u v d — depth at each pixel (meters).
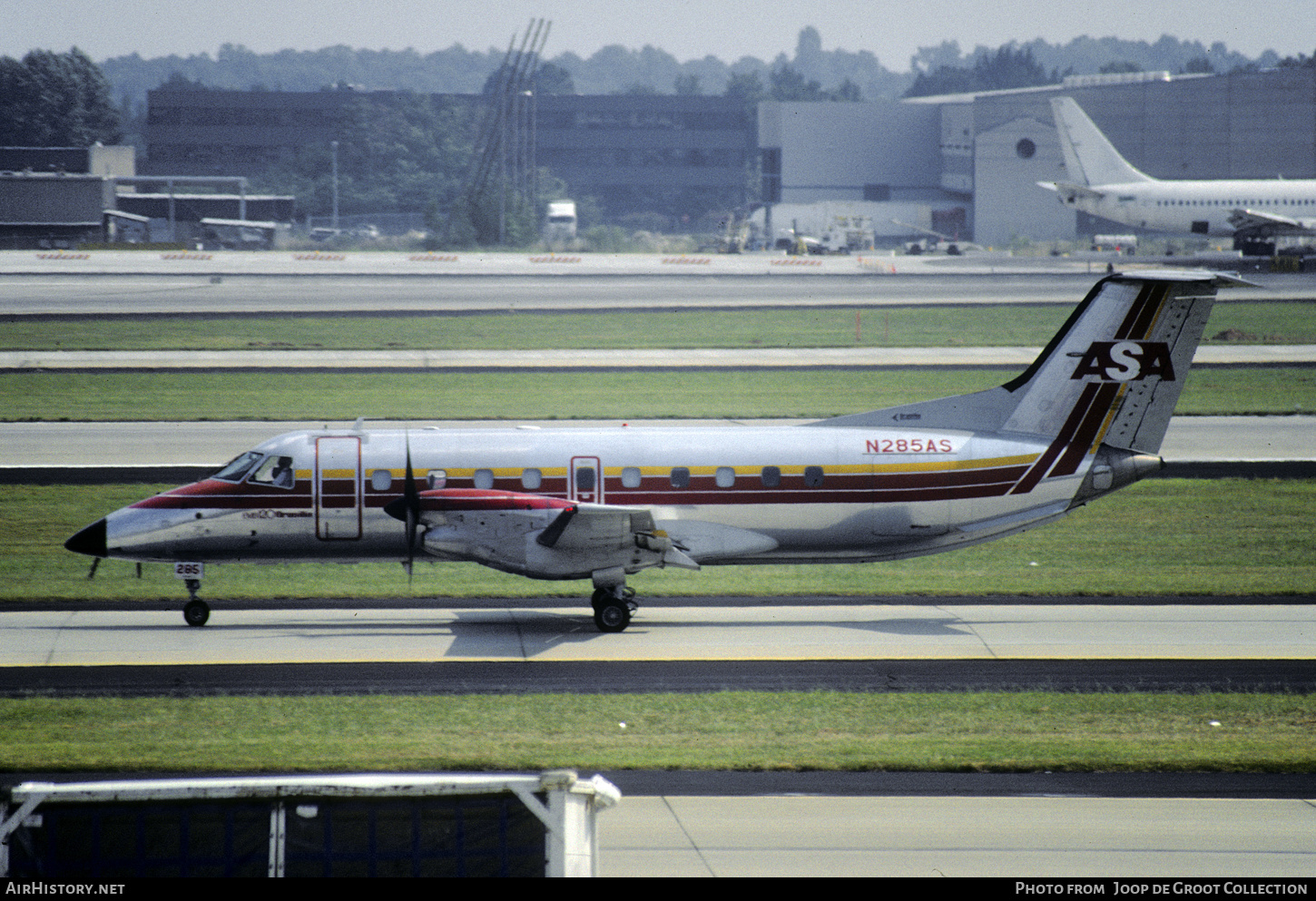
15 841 38.44
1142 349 99.38
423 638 93.56
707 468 98.50
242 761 66.00
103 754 66.94
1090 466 100.56
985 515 100.31
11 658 86.50
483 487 97.31
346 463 97.25
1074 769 67.25
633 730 72.88
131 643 90.94
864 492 99.06
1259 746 70.88
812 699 79.25
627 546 93.69
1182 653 90.25
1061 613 102.44
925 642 93.19
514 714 75.31
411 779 39.91
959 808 61.47
